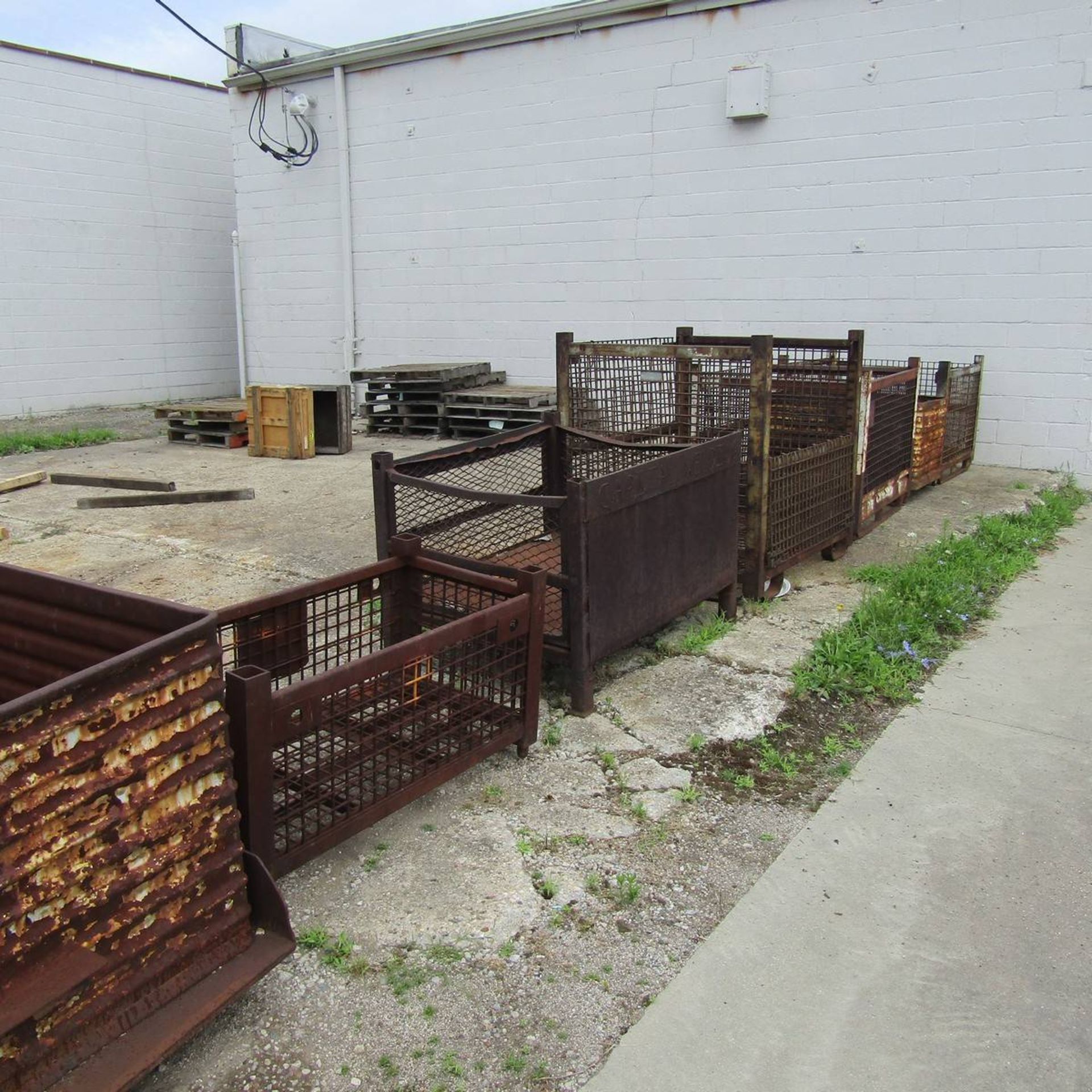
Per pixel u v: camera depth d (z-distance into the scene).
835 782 3.23
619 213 10.65
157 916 1.95
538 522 4.95
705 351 4.80
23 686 2.50
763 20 9.41
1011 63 8.31
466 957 2.37
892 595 4.85
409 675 2.89
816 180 9.41
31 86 13.43
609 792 3.15
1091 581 5.43
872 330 9.37
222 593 5.12
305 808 2.64
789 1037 2.12
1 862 1.64
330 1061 2.05
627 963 2.36
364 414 12.12
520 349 11.72
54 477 8.30
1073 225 8.28
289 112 12.63
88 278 14.43
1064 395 8.56
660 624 4.05
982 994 2.25
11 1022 1.62
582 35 10.50
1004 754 3.40
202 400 15.81
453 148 11.69
